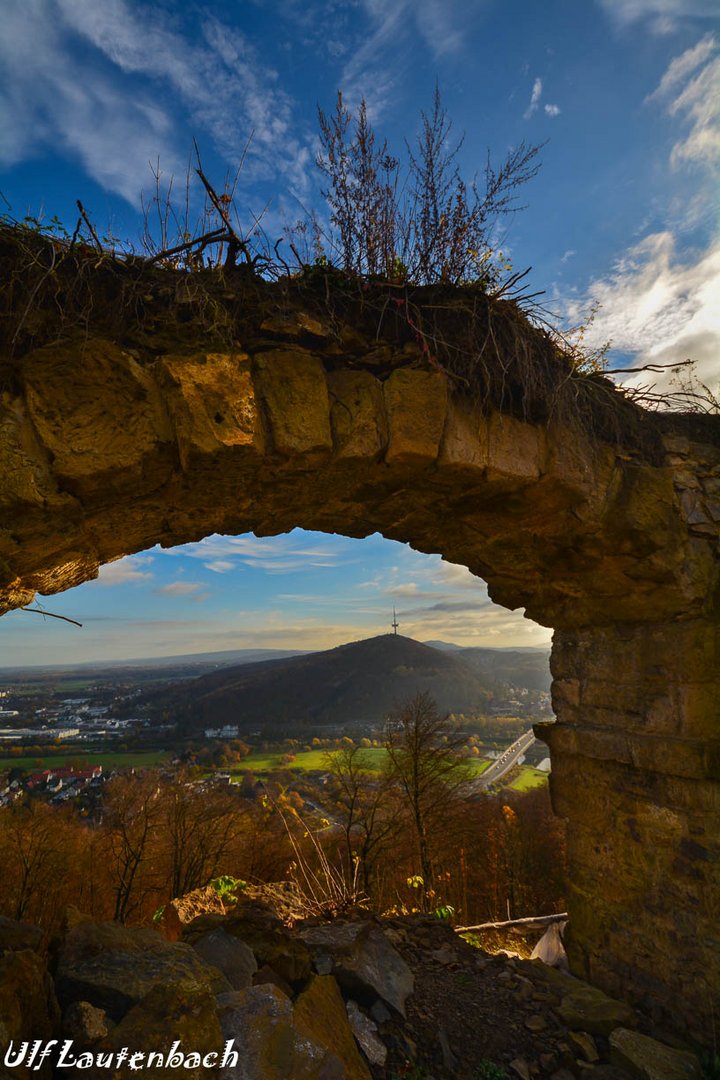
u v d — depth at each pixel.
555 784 3.80
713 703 2.91
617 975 3.30
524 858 17.48
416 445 2.29
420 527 3.11
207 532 2.76
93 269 1.91
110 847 15.39
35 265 1.79
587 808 3.58
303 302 2.29
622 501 2.88
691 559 3.04
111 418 1.81
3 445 1.67
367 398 2.27
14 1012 1.72
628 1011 3.04
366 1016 2.77
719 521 3.15
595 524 2.86
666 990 3.01
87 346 1.81
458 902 14.18
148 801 15.91
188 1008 1.91
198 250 2.12
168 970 2.26
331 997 2.67
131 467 1.82
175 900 4.14
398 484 2.54
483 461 2.46
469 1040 2.79
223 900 4.21
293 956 2.86
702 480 3.19
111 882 15.00
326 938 3.18
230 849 14.79
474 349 2.46
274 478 2.29
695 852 2.92
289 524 2.93
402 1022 2.79
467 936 4.85
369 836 10.58
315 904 3.98
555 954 3.96
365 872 10.16
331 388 2.25
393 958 3.25
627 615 3.33
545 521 2.91
